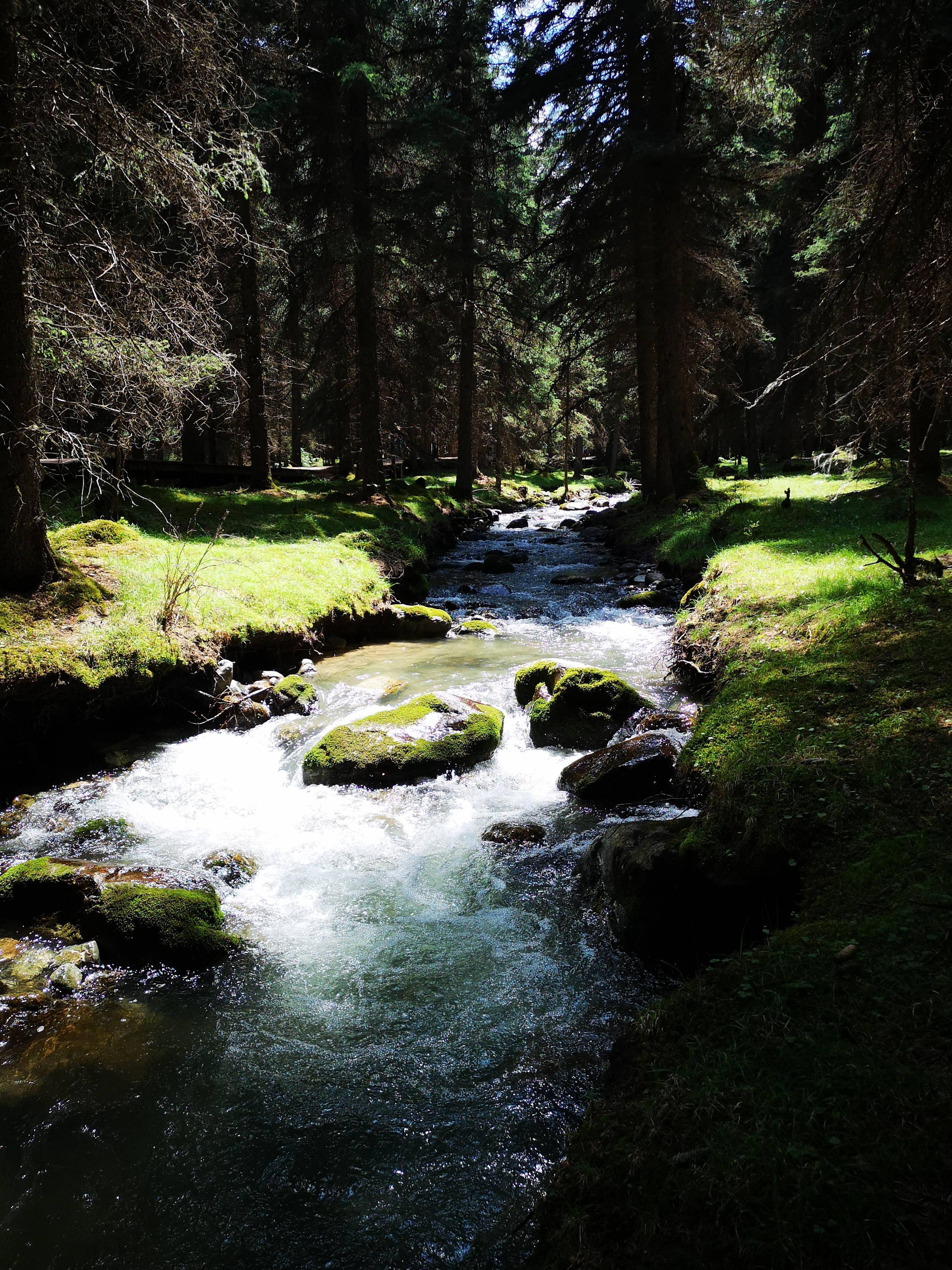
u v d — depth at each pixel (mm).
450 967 4523
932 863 3592
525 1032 3953
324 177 20859
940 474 16078
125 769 7527
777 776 4602
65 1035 4047
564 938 4738
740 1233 2098
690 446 22219
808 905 3662
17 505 8000
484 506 31797
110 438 10602
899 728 4891
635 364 30422
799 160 16500
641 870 4379
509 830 5992
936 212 5688
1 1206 3061
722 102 16875
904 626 6953
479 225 28375
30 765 7441
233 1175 3186
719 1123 2459
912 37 5895
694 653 9461
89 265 8586
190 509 16141
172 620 8820
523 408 39625
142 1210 3041
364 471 22281
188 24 8055
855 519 13836
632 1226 2242
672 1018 3070
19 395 7797
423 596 15352
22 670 7047
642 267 22062
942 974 2896
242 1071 3768
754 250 29688
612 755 6699
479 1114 3439
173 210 10242
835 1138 2301
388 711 7926
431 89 24062
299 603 10867
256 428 20984
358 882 5520
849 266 6352
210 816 6594
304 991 4363
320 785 7074
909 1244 1982
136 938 4652
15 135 7363
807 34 6875
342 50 19281
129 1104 3572
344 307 23078
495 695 9203
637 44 19281
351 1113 3494
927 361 5820
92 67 7609
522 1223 2682
